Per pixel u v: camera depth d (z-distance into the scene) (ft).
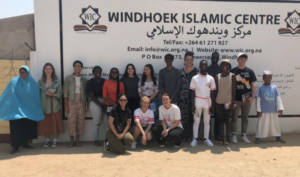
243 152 15.28
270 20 18.80
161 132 15.90
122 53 18.02
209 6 18.33
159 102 17.97
